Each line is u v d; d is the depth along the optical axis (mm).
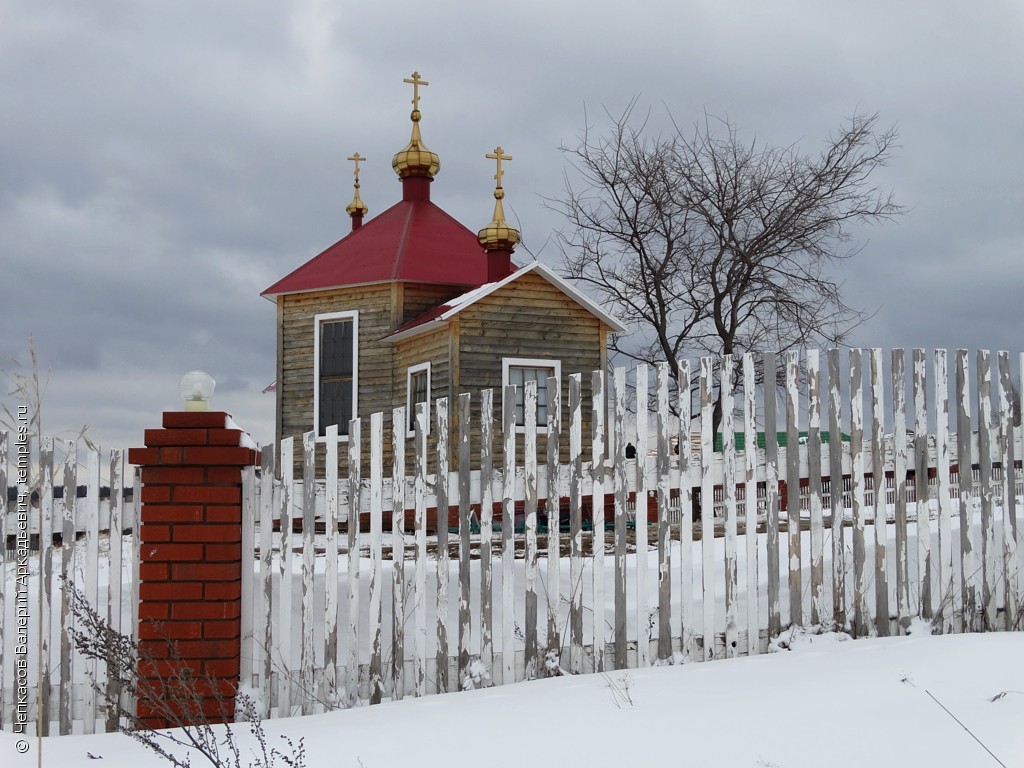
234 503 5824
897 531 6262
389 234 19859
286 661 5863
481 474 6012
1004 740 4090
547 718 4703
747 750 4172
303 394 19453
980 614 6348
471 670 5863
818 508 6191
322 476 18922
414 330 16984
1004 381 6512
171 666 5527
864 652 5582
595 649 5891
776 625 6102
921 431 6324
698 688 5074
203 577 5746
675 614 6070
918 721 4348
